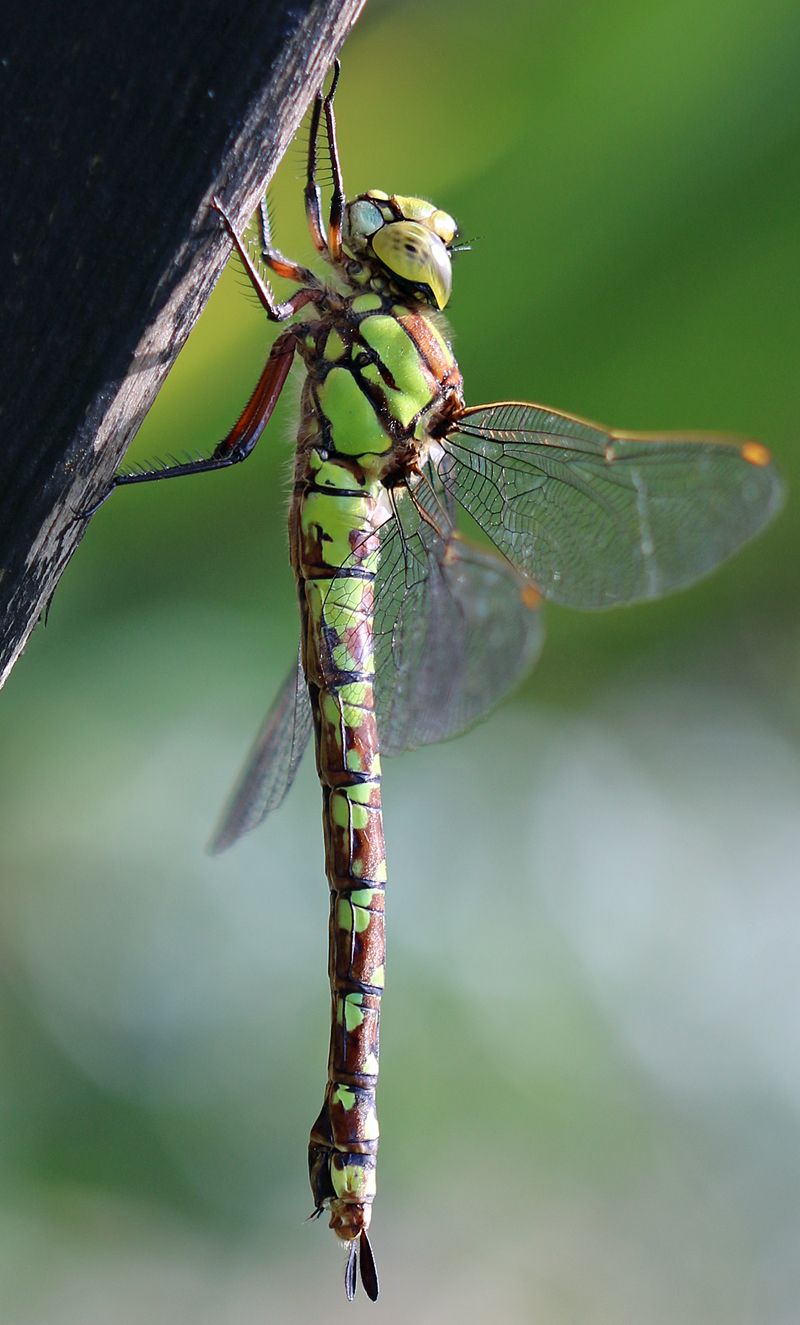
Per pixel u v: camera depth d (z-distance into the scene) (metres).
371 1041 0.54
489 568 0.55
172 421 0.56
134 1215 0.60
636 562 0.55
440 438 0.54
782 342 0.56
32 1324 0.60
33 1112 0.60
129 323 0.49
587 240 0.56
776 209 0.55
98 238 0.47
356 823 0.54
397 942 0.61
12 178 0.46
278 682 0.59
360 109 0.56
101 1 0.45
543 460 0.55
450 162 0.56
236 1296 0.61
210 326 0.56
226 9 0.45
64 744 0.59
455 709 0.55
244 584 0.58
